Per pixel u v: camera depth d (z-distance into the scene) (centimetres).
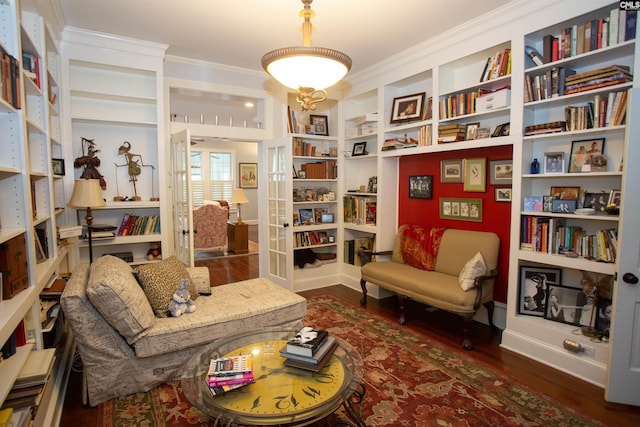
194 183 1045
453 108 350
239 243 709
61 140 333
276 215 471
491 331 341
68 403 229
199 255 691
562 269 301
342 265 511
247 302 288
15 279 182
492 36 307
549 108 298
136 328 225
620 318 224
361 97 485
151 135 407
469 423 209
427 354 295
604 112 251
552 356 276
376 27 325
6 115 190
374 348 305
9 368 162
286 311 288
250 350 215
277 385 177
